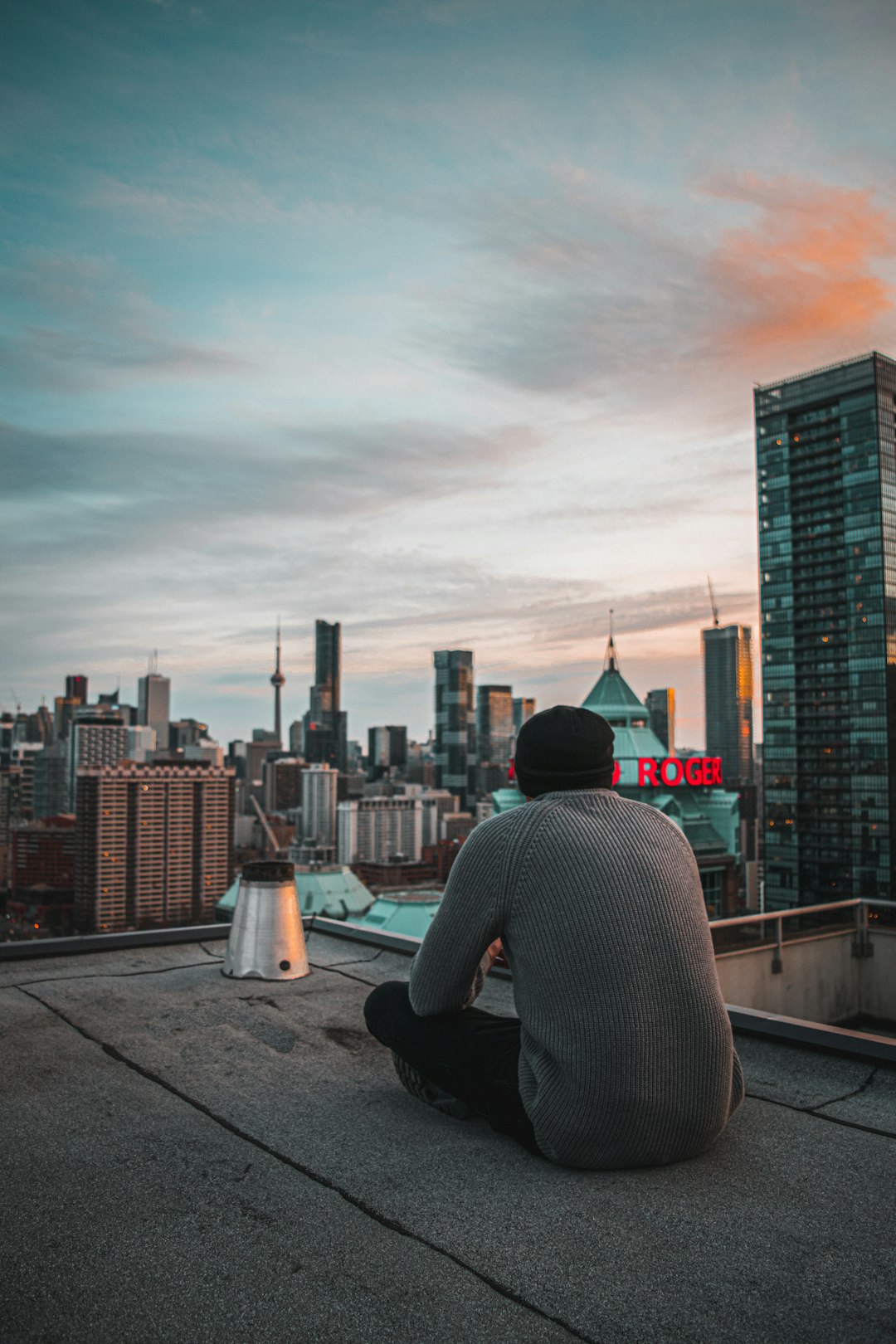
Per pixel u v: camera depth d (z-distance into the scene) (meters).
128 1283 2.06
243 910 5.12
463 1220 2.38
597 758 2.76
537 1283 2.08
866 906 8.20
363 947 5.96
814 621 158.50
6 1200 2.48
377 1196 2.51
